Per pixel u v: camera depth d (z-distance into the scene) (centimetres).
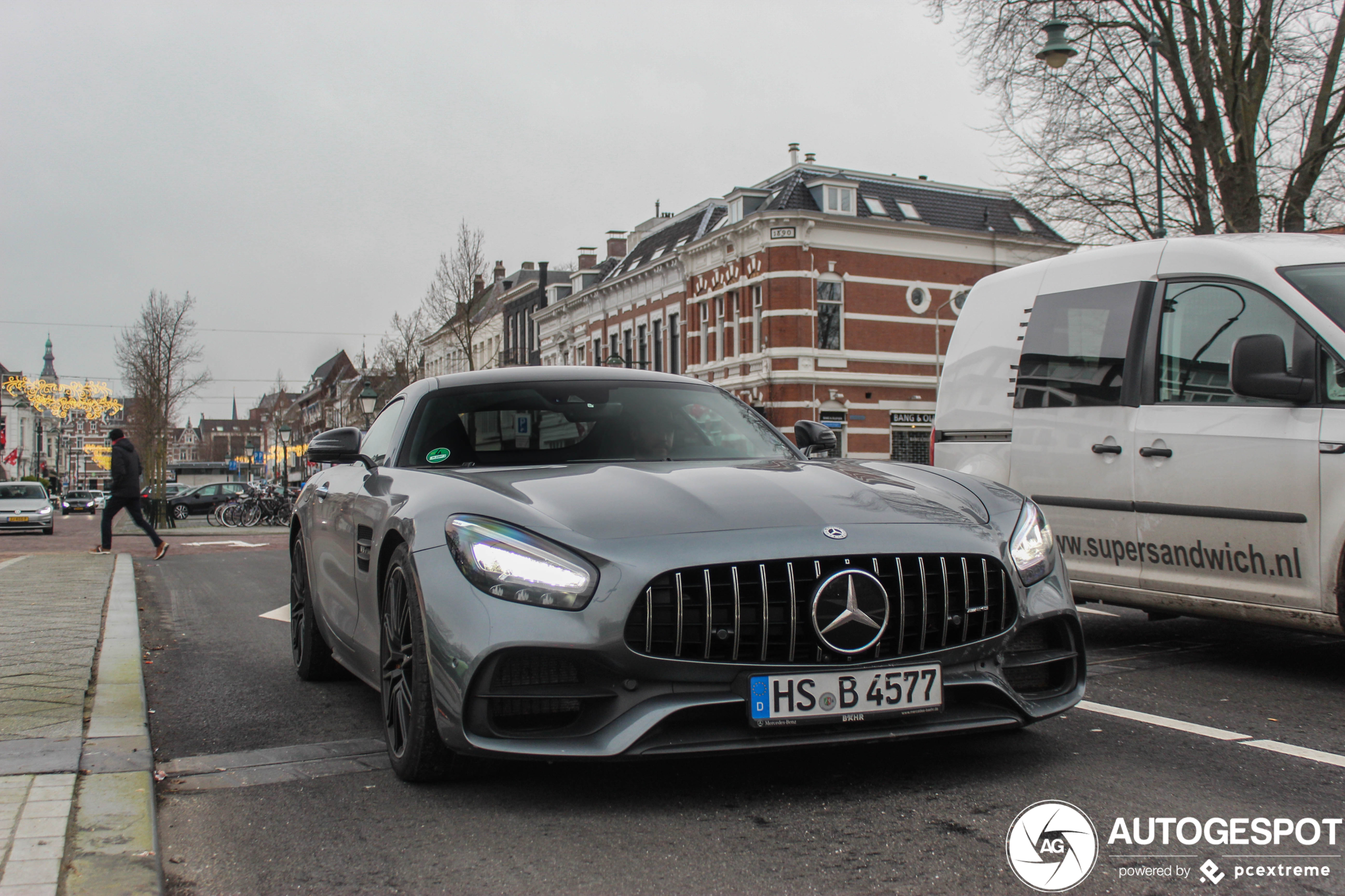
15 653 568
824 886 254
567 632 299
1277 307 489
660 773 345
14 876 257
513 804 320
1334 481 455
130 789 326
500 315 6419
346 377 11469
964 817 299
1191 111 1731
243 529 2948
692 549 305
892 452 3616
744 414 470
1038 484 609
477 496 343
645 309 4372
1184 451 520
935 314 3688
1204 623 677
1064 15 1816
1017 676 340
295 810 322
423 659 327
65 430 10700
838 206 3566
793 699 301
